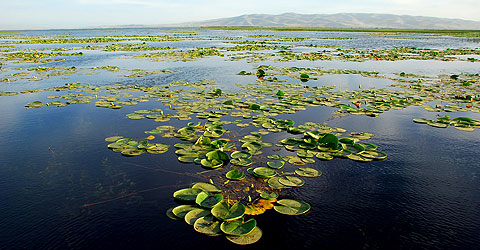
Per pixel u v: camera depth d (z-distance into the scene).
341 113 8.37
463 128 7.11
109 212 4.04
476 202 4.29
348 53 27.02
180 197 4.24
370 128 7.19
